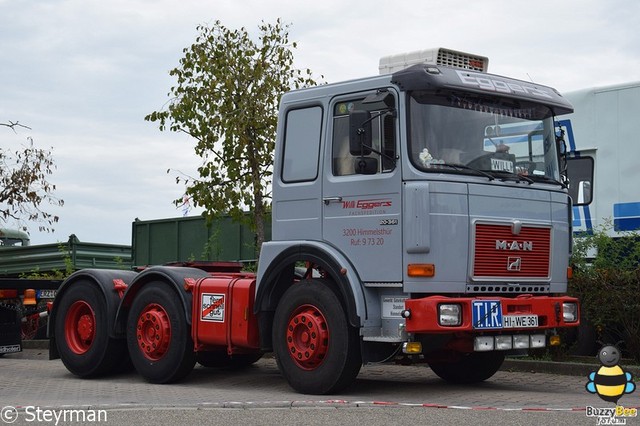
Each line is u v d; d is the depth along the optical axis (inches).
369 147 388.8
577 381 462.9
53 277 768.3
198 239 792.3
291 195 429.4
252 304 437.1
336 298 401.7
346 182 407.5
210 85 641.0
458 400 388.2
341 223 408.5
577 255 526.0
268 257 429.1
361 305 393.4
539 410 350.0
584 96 611.8
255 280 439.5
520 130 420.8
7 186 965.8
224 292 444.5
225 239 764.6
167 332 462.6
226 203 636.7
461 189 391.5
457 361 449.1
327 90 420.8
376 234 395.5
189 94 649.6
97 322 494.6
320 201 417.4
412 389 432.1
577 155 613.3
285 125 436.8
